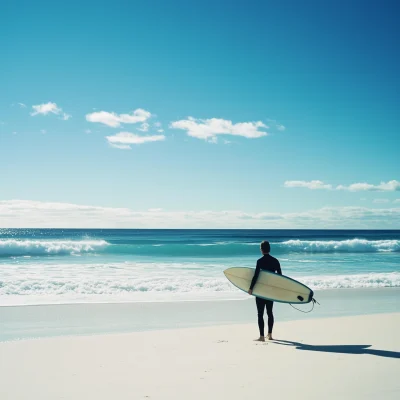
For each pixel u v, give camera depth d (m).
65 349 6.45
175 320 9.44
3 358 5.92
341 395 4.18
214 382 4.68
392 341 6.89
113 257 26.08
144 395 4.29
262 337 7.02
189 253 28.98
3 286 13.57
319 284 15.47
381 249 33.91
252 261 24.25
